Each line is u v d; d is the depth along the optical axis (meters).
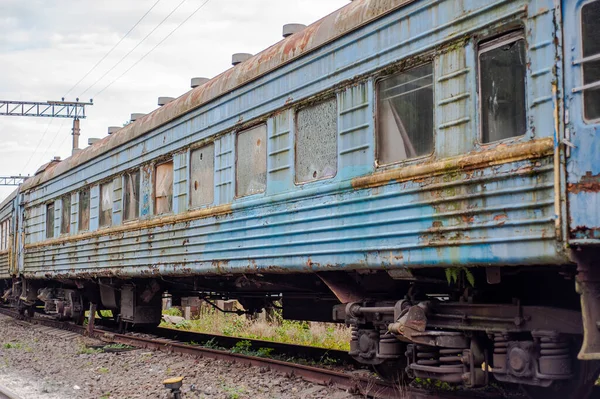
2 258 19.28
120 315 11.91
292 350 9.12
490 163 4.70
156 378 7.44
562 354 4.59
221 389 6.62
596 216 3.99
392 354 5.89
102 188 12.09
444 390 5.76
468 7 4.95
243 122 7.80
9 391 6.73
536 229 4.35
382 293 6.49
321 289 7.95
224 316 14.29
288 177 6.95
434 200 5.11
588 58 4.12
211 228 8.30
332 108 6.41
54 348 10.64
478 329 5.08
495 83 4.80
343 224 6.07
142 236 10.20
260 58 7.62
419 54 5.39
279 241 6.95
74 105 30.69
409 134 5.54
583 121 4.11
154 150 10.05
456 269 5.18
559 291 5.24
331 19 6.50
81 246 12.73
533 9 4.46
